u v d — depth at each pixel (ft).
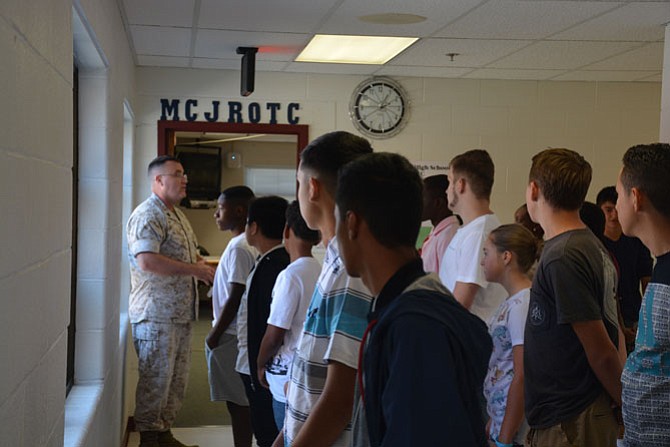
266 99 19.85
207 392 20.67
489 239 9.13
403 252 4.39
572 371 7.11
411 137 20.52
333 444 5.65
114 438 13.30
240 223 14.03
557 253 7.16
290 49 17.01
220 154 38.83
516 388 8.30
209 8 13.34
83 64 10.39
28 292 4.87
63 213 6.25
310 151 6.06
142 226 14.37
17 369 4.57
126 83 15.34
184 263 14.48
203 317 33.47
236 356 13.64
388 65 18.90
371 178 4.36
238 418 13.83
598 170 21.26
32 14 4.92
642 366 5.98
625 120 21.29
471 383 4.02
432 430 3.70
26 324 4.81
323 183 5.99
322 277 6.07
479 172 10.14
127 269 18.47
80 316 10.68
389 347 3.96
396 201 4.32
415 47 16.69
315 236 9.23
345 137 6.09
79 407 9.36
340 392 5.27
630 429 6.09
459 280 9.98
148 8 13.32
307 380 6.04
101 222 10.71
